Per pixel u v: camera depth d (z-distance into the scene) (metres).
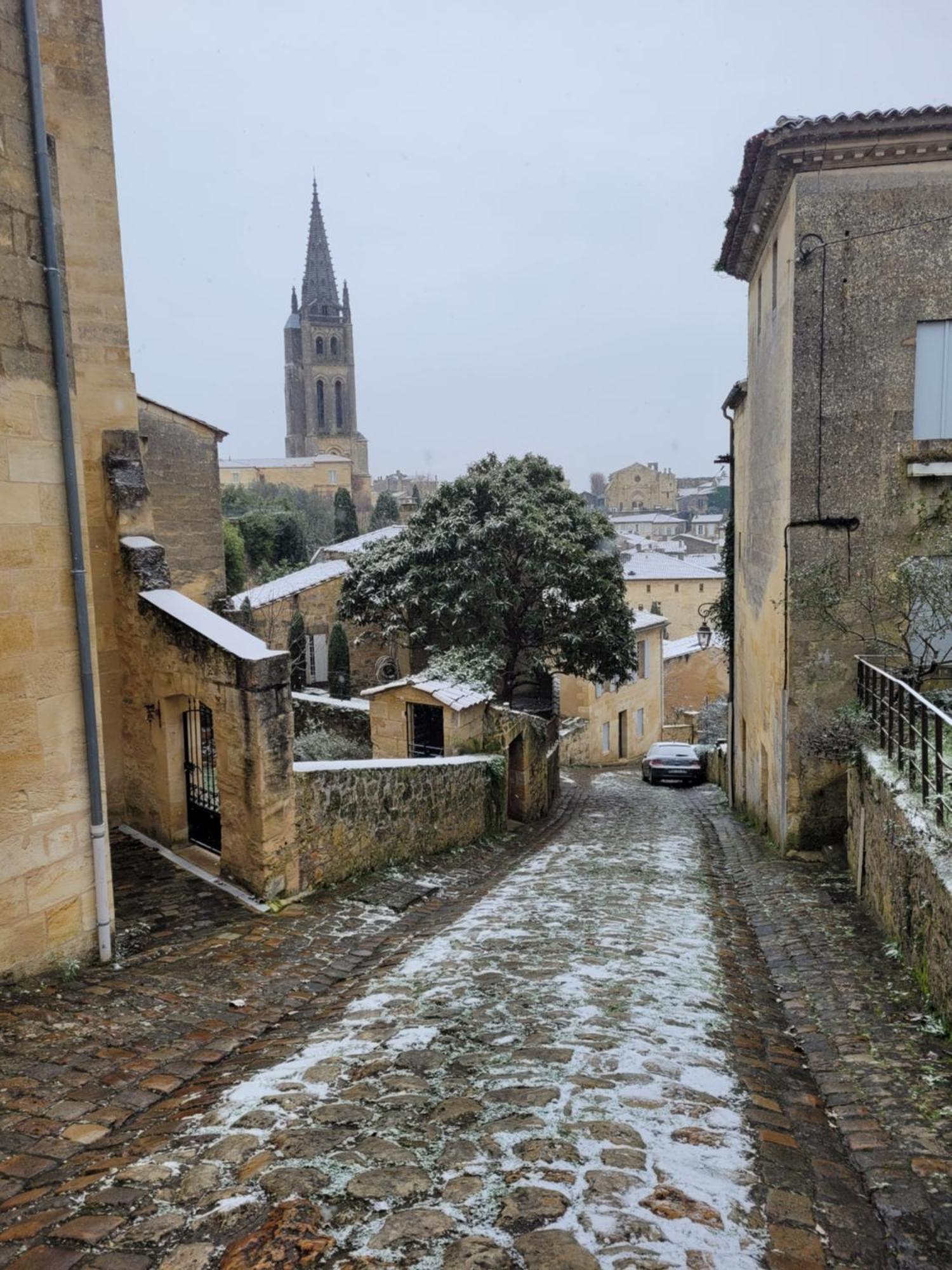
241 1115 4.26
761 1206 3.38
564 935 7.75
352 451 103.56
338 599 27.42
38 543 6.54
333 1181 3.51
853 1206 3.48
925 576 9.76
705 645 24.91
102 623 10.43
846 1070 4.93
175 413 21.28
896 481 10.47
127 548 10.20
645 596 50.88
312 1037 5.49
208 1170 3.70
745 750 16.22
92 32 10.52
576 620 21.97
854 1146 4.04
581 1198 3.34
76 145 10.32
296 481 80.12
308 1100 4.40
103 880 7.05
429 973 6.67
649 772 25.48
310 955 7.52
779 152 10.05
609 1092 4.35
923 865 6.02
